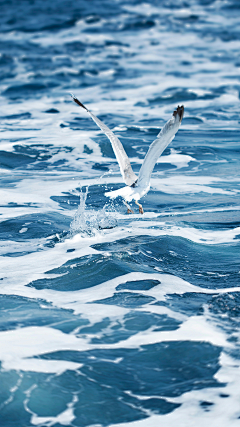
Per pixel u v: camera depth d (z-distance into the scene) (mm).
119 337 5520
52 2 60031
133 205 11508
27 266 7789
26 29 50281
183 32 50750
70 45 45688
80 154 17109
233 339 5387
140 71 38406
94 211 10938
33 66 39469
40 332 5598
